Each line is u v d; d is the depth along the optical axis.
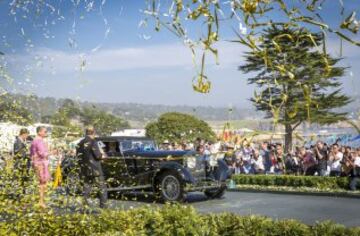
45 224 5.68
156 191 13.12
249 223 6.60
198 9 1.34
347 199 14.69
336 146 17.39
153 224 6.96
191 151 13.37
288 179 17.48
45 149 7.12
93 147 9.77
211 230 6.73
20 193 5.50
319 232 6.11
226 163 14.05
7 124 6.01
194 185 12.71
